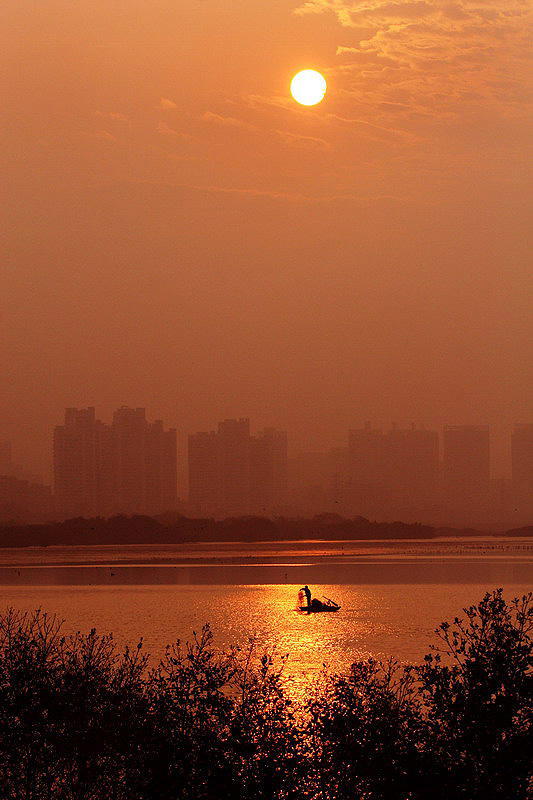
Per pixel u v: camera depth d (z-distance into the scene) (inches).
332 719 3250.5
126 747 3339.1
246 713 3346.5
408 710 3174.2
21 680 3531.0
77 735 3410.4
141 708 3415.4
